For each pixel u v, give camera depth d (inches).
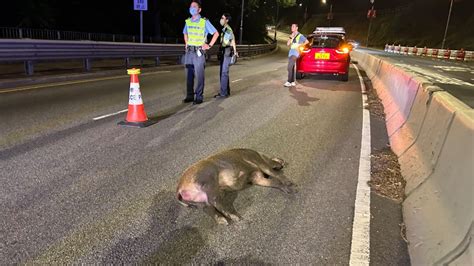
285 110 325.7
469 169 105.6
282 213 140.3
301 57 530.6
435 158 141.0
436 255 102.1
